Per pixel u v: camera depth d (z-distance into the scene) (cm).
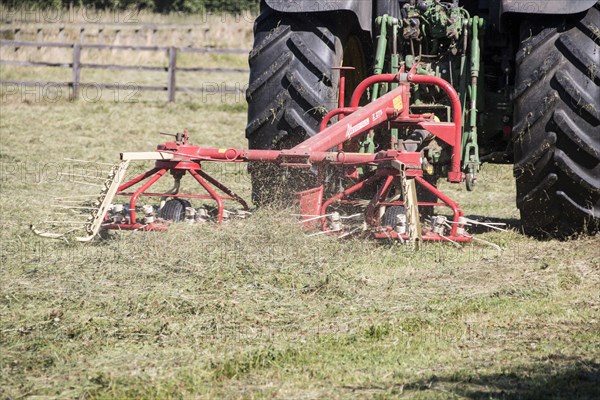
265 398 986
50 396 985
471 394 990
